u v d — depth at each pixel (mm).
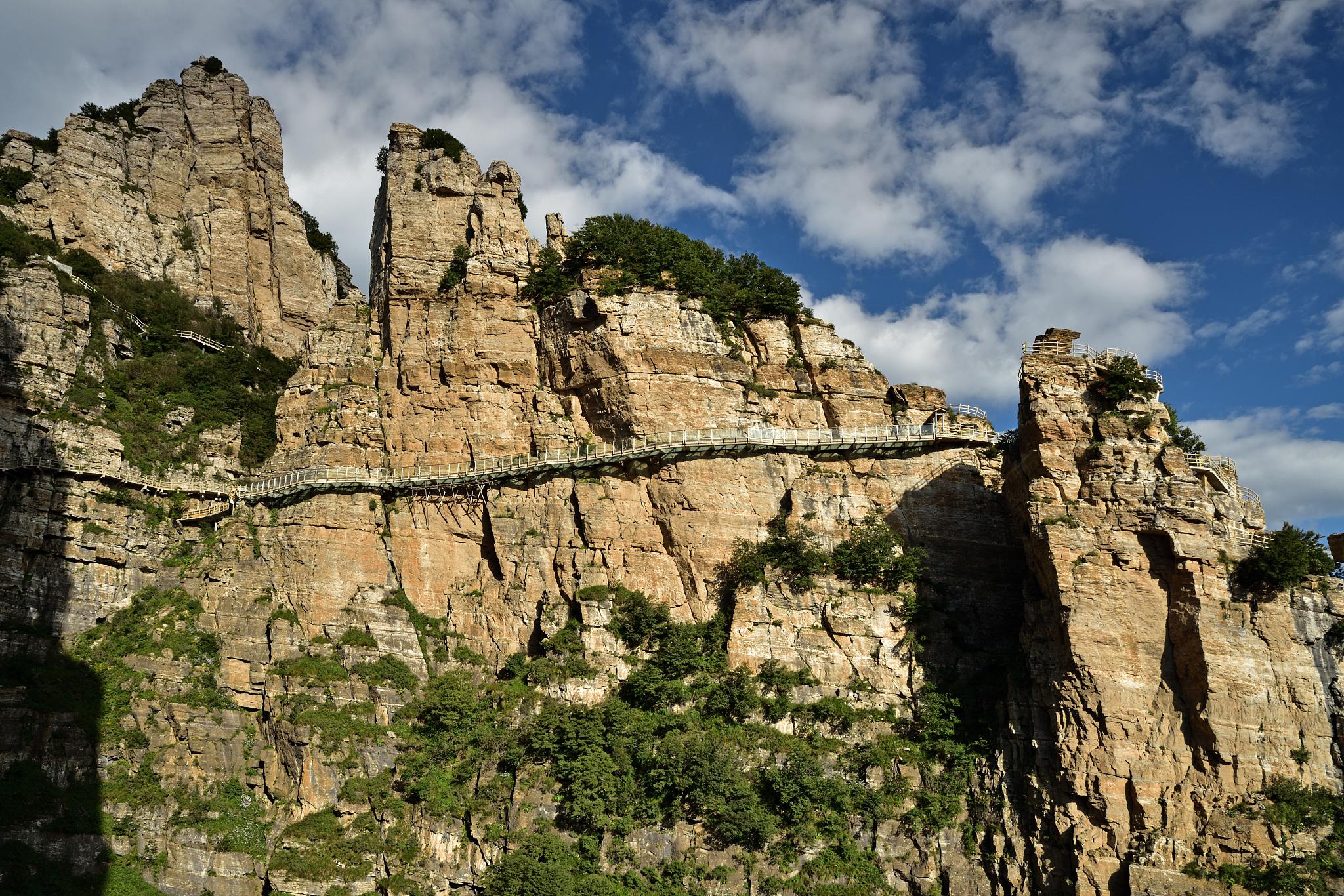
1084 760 66750
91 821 77438
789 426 89500
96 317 101188
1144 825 65188
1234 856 62875
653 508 86125
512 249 98000
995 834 69438
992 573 83875
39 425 90938
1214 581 67500
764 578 81500
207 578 89625
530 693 78938
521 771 74875
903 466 86688
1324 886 60656
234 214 123438
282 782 80500
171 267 117812
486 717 79812
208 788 81438
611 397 89125
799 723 76750
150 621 89000
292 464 94938
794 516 84125
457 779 76625
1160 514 68688
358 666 82875
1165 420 72875
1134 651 67750
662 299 90750
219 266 121000
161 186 120562
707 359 89375
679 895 68812
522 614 85125
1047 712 69750
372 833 74938
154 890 76062
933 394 92000
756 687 77938
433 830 74312
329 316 102125
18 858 72812
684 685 78562
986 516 85312
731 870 69812
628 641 81188
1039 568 71375
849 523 84438
